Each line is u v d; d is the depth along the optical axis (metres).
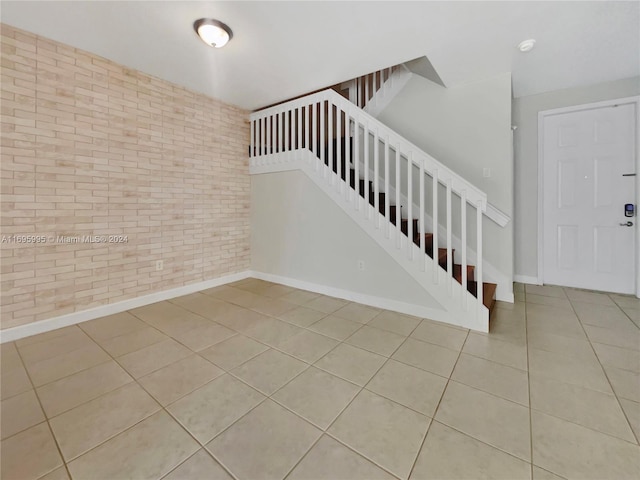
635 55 2.54
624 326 2.39
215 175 3.63
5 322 2.18
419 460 1.16
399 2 1.89
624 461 1.15
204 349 2.07
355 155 2.96
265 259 3.95
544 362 1.87
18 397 1.55
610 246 3.22
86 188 2.55
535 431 1.30
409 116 3.44
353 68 2.80
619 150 3.12
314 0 1.88
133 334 2.31
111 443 1.25
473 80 3.04
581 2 1.86
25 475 1.10
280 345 2.12
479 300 2.33
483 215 3.10
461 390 1.60
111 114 2.69
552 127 3.44
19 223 2.22
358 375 1.75
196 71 2.88
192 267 3.43
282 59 2.64
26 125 2.23
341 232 3.13
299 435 1.30
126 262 2.85
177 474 1.11
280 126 3.65
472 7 1.92
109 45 2.42
